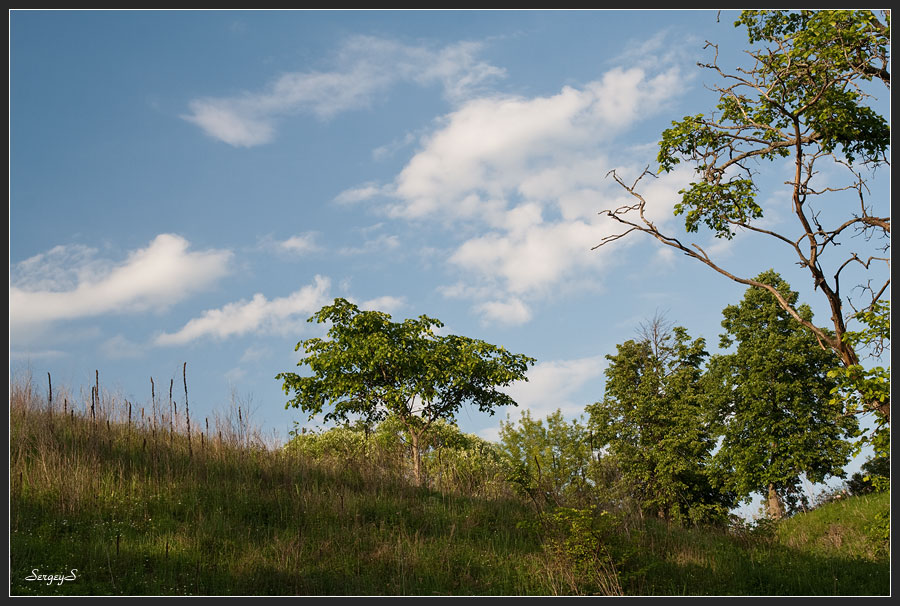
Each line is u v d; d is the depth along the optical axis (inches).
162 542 439.2
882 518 507.5
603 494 619.5
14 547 405.4
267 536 477.1
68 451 541.3
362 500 573.9
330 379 775.1
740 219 452.1
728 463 1147.3
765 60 465.4
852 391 421.7
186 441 629.0
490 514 588.4
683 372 1217.4
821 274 435.2
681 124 478.6
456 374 763.4
